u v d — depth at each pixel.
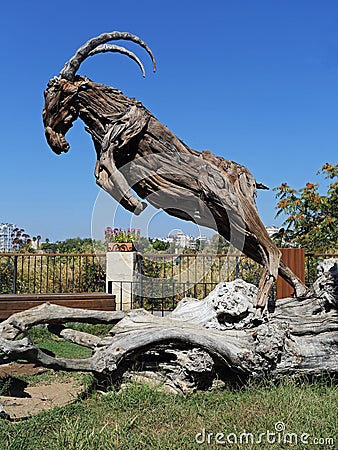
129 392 5.21
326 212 13.70
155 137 6.45
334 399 5.07
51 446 4.04
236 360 5.48
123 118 6.33
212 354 5.52
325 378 5.80
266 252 6.54
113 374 5.56
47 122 6.47
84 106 6.41
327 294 6.29
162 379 5.63
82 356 7.62
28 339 5.07
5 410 5.24
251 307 6.14
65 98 6.33
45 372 6.84
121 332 5.70
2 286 11.41
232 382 5.79
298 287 6.64
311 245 12.98
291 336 5.88
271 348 5.50
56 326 6.25
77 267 12.03
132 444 4.02
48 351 7.84
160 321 5.83
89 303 7.75
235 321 6.17
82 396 5.52
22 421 4.70
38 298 7.50
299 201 13.82
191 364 5.45
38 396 5.81
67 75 6.31
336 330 6.10
